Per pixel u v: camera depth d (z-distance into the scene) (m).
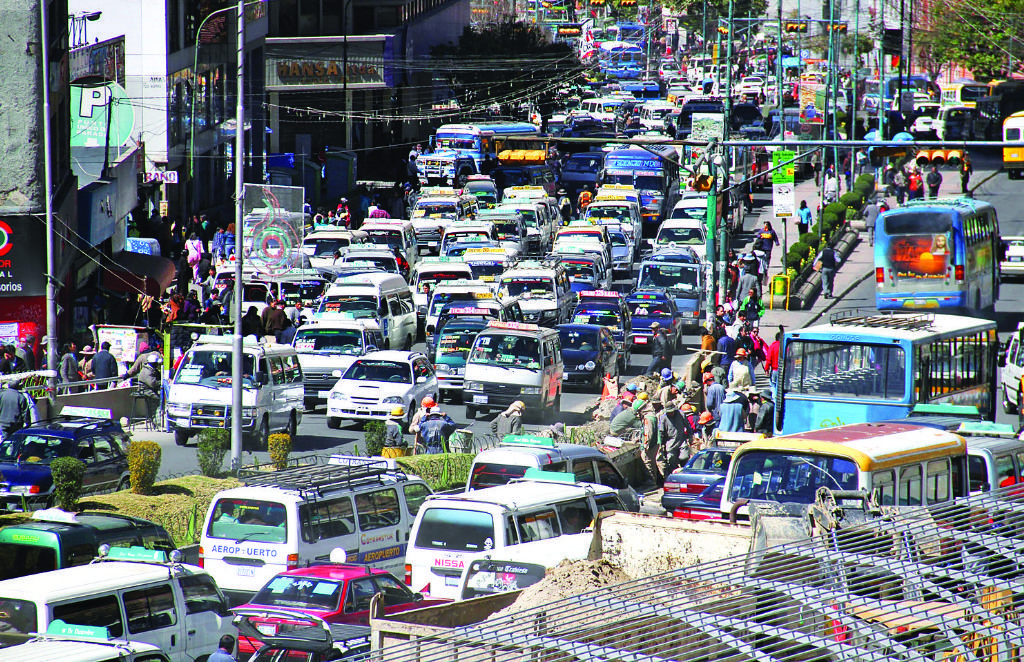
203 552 49.84
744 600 18.19
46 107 90.38
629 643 17.70
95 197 107.06
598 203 166.25
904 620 17.48
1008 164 190.62
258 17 189.00
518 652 17.72
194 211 161.50
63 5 107.06
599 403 90.31
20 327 94.06
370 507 53.12
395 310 113.06
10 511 57.16
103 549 42.97
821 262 136.75
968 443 48.47
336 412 86.31
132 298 106.06
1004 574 18.88
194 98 158.12
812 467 42.25
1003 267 140.50
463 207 168.38
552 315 119.06
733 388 79.50
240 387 73.69
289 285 116.31
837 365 65.94
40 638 33.28
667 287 128.00
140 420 86.06
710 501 52.69
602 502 50.38
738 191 173.12
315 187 196.12
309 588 42.50
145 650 33.47
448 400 97.88
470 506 45.69
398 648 19.16
